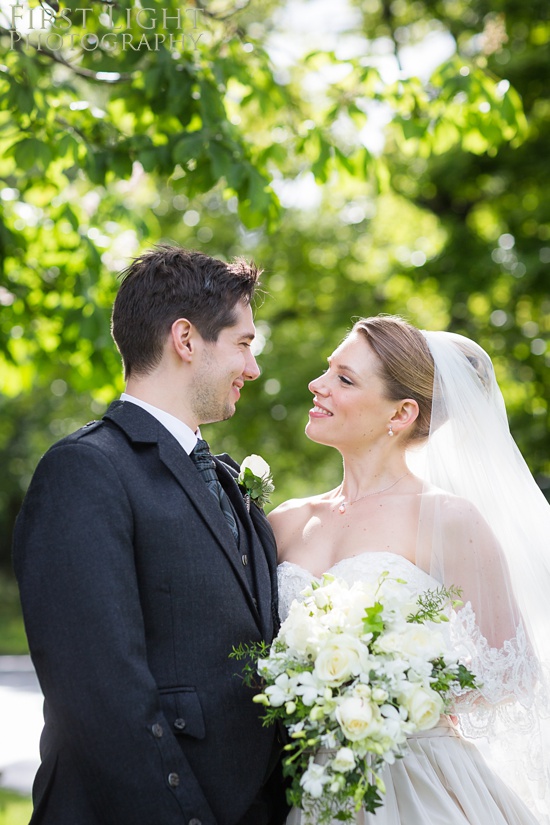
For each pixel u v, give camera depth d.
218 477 2.75
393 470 3.03
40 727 7.64
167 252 2.58
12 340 5.19
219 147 4.13
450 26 10.30
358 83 4.84
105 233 5.27
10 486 21.50
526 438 9.95
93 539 2.21
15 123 4.30
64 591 2.17
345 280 12.19
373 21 10.98
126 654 2.15
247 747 2.38
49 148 4.08
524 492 2.94
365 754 2.18
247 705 2.40
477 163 10.09
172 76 4.13
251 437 11.86
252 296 2.63
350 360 2.97
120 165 4.22
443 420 2.94
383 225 11.87
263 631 2.50
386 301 11.73
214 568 2.40
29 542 2.25
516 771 2.82
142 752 2.11
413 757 2.60
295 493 14.16
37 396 15.96
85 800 2.26
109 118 4.46
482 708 2.66
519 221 9.95
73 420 16.41
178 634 2.34
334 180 5.21
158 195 10.83
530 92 9.53
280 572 2.86
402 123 4.80
